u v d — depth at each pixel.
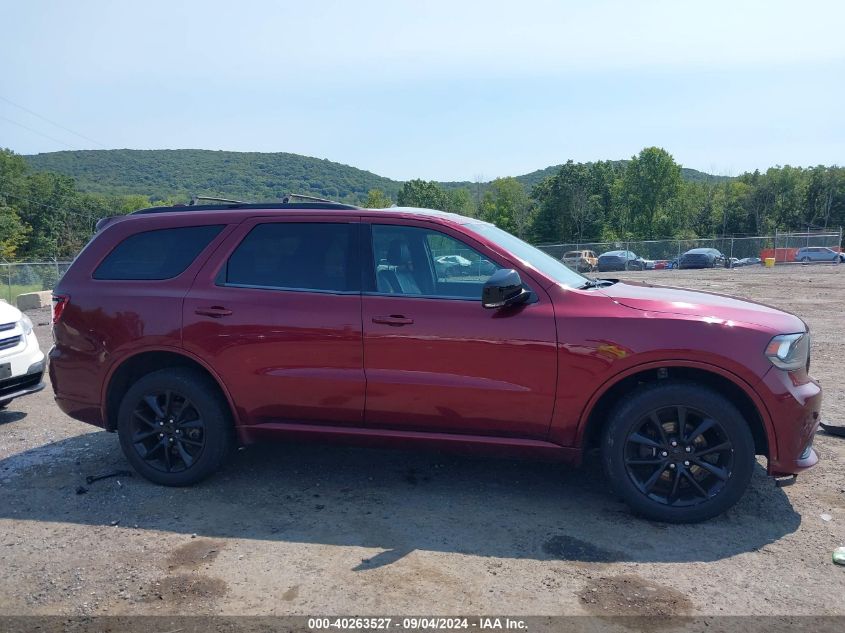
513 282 3.77
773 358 3.70
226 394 4.33
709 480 3.85
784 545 3.59
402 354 4.03
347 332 4.11
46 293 20.95
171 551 3.59
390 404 4.09
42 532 3.86
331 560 3.46
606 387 3.81
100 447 5.47
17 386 6.14
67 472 4.87
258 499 4.29
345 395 4.14
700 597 3.07
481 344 3.93
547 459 4.00
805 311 13.81
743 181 102.25
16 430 6.04
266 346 4.22
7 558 3.55
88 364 4.56
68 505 4.24
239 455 5.14
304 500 4.27
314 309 4.18
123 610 3.03
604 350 3.78
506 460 4.99
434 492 4.38
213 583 3.25
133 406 4.49
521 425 3.96
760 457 5.07
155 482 4.53
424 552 3.54
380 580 3.25
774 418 3.70
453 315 3.98
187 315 4.35
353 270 4.25
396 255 4.25
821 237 41.25
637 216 85.75
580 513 4.02
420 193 103.38
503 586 3.18
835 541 3.62
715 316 3.81
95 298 4.57
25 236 76.25
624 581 3.21
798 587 3.15
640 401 3.80
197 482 4.49
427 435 4.10
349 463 4.95
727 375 3.70
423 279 4.20
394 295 4.13
